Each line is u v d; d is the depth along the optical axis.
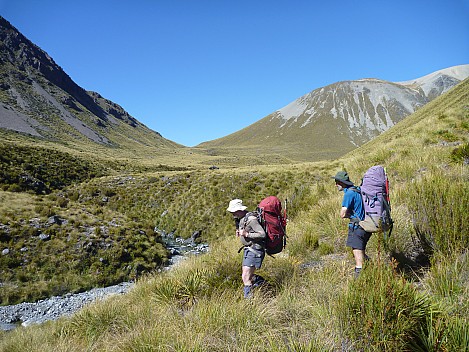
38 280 18.14
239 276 5.88
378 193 4.56
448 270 3.98
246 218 4.95
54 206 26.33
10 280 17.59
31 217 23.20
